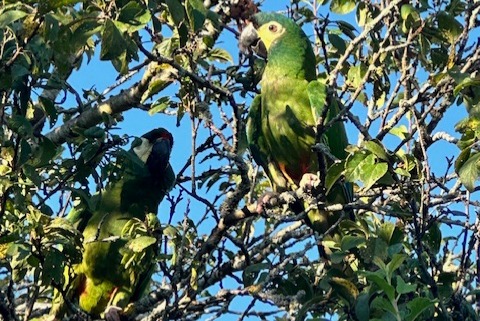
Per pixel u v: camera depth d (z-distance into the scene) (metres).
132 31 4.57
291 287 5.22
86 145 5.14
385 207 5.36
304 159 6.58
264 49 6.89
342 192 6.12
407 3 5.68
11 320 5.09
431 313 4.76
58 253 4.72
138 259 5.13
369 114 5.80
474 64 5.29
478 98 5.48
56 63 5.07
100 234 6.48
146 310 6.18
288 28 6.76
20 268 5.02
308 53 6.71
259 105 6.87
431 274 5.25
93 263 6.38
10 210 5.02
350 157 4.61
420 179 4.95
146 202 6.94
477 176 4.34
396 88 5.59
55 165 5.31
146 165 6.99
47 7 4.48
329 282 4.64
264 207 5.32
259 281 5.11
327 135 6.60
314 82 5.77
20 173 4.89
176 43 5.48
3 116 4.94
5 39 4.77
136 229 5.12
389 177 4.87
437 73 5.30
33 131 5.04
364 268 5.23
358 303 4.29
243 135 5.32
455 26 5.45
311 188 5.32
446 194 5.25
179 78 5.25
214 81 5.78
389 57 6.10
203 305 5.30
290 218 5.28
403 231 5.48
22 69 4.59
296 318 4.59
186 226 5.07
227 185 6.31
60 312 6.06
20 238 4.69
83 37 4.62
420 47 5.77
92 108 6.41
